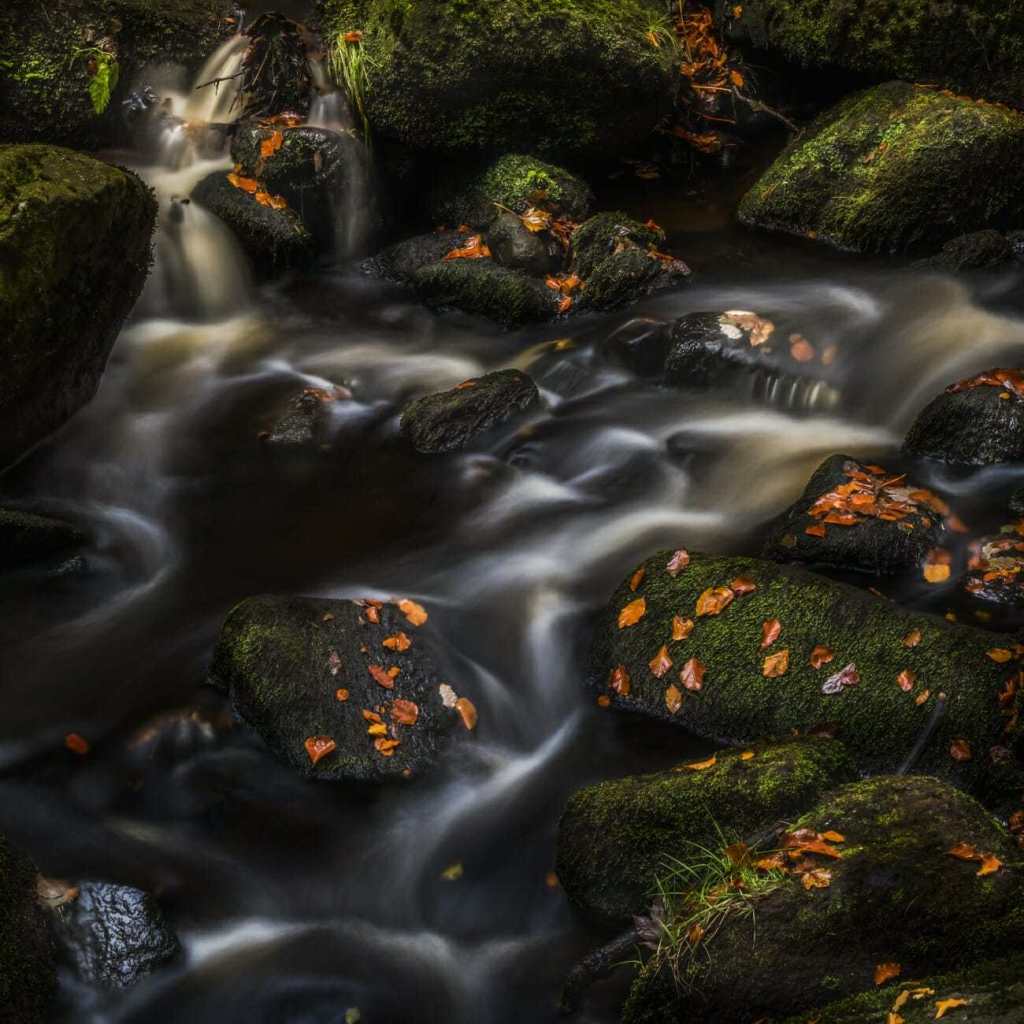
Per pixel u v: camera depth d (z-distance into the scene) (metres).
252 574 5.38
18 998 4.24
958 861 4.18
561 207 6.62
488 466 5.75
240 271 6.57
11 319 5.43
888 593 5.10
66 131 6.78
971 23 6.63
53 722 4.92
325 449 5.85
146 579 5.37
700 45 7.36
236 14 7.22
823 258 6.55
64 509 5.60
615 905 4.43
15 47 6.69
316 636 4.87
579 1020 4.32
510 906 4.53
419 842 4.64
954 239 6.41
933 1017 3.92
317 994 4.39
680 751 4.78
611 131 6.79
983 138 6.33
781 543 5.23
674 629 4.89
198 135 6.84
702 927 4.18
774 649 4.78
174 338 6.38
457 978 4.41
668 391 6.04
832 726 4.68
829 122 6.75
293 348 6.33
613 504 5.60
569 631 5.14
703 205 6.91
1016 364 5.86
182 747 4.84
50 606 5.27
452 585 5.30
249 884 4.57
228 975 4.41
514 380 5.93
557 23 6.50
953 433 5.53
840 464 5.41
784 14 7.07
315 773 4.73
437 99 6.55
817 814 4.29
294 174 6.59
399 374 6.16
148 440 5.89
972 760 4.58
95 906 4.43
